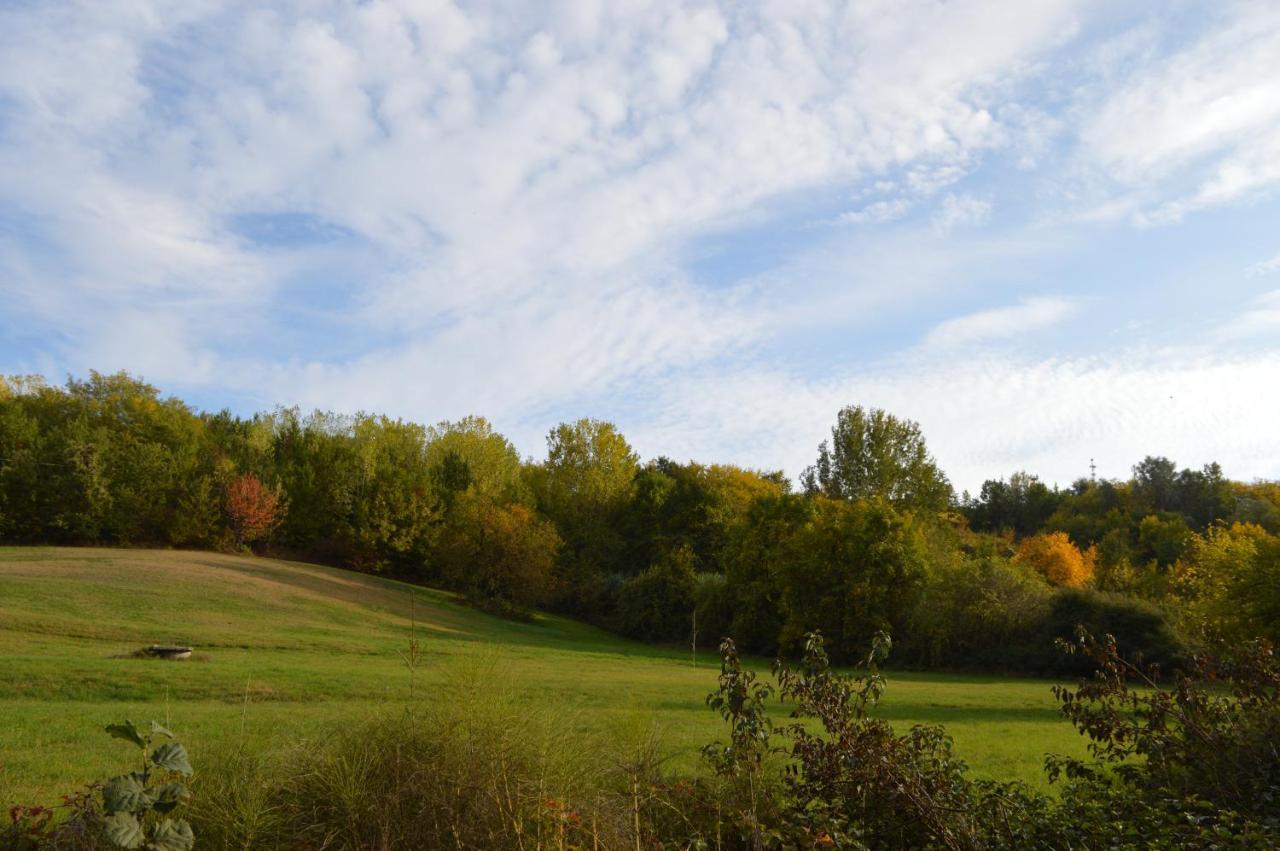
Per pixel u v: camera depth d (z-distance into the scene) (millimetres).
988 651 42156
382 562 68125
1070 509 98562
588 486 76000
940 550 50469
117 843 4680
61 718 14008
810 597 47188
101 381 71625
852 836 6492
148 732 5270
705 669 37531
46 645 25469
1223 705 7891
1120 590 55719
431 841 5902
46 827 6012
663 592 56688
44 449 61406
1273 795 6992
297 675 21062
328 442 73250
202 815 5816
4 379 75375
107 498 60375
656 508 70562
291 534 69750
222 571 49656
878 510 46344
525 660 32719
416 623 46125
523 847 5773
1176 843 6234
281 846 5797
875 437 68188
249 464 68500
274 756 6531
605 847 6043
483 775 6234
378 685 20250
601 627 62000
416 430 84062
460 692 6766
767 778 7426
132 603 36500
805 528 48562
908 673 41750
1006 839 6621
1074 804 7355
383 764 6371
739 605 51656
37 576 39531
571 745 6754
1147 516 85125
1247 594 29828
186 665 22062
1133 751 8742
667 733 10312
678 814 6824
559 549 68688
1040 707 26484
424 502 69688
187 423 72500
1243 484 97750
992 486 111125
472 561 59469
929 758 7316
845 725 6812
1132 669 8383
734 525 56844
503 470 82250
